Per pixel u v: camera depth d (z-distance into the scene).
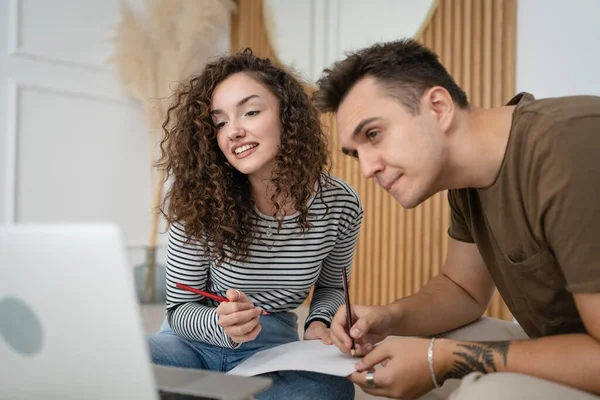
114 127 3.53
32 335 0.66
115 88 3.53
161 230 3.76
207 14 3.69
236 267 1.40
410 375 0.93
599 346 0.82
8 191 3.13
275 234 1.39
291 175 1.36
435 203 2.95
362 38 3.26
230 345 1.27
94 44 3.45
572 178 0.84
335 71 1.03
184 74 3.63
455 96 1.01
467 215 1.21
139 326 0.59
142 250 3.66
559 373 0.82
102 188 3.48
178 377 0.78
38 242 0.61
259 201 1.41
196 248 1.39
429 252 2.97
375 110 0.98
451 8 2.88
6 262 0.64
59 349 0.65
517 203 0.97
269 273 1.42
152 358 1.32
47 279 0.62
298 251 1.42
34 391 0.70
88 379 0.65
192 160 1.39
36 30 3.22
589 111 0.88
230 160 1.34
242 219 1.37
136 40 3.49
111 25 3.51
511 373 0.77
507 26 2.69
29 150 3.21
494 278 1.21
